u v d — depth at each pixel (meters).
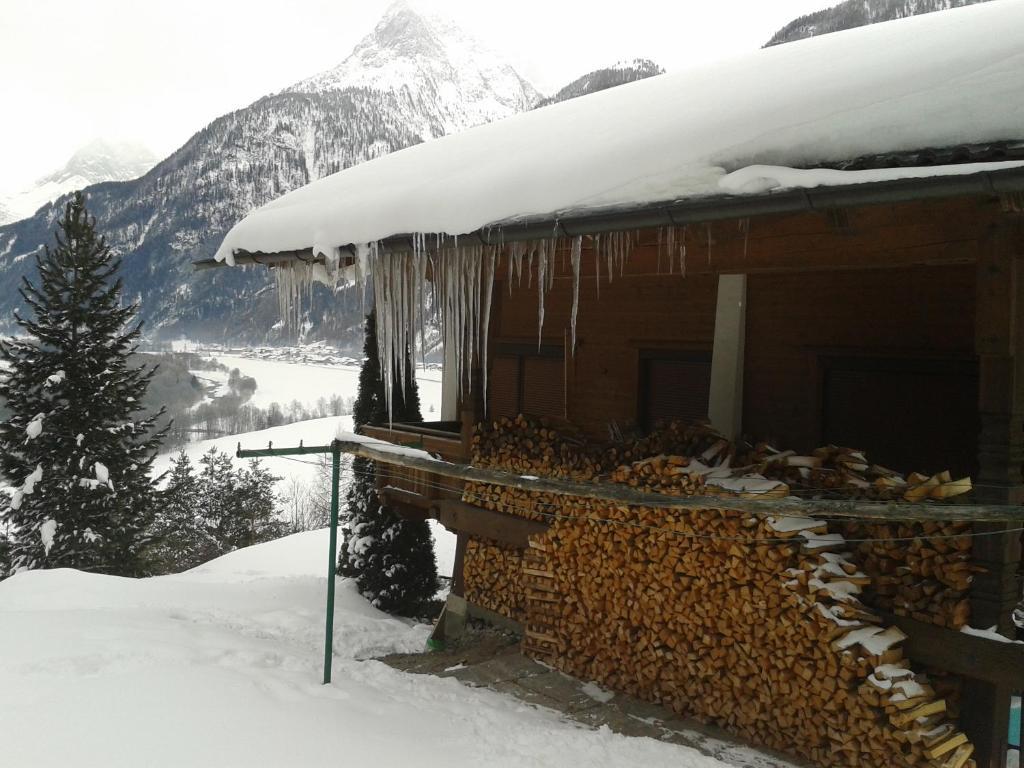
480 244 5.62
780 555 4.90
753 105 4.97
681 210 4.38
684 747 4.64
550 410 8.90
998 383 4.16
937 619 4.43
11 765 3.78
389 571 12.00
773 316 6.65
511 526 7.41
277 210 8.74
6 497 18.06
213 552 28.91
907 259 4.34
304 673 5.71
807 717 4.80
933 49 4.73
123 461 18.38
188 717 4.41
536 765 4.25
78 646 5.88
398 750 4.30
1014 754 4.81
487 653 7.45
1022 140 3.52
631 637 5.95
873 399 6.02
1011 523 4.25
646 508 5.78
